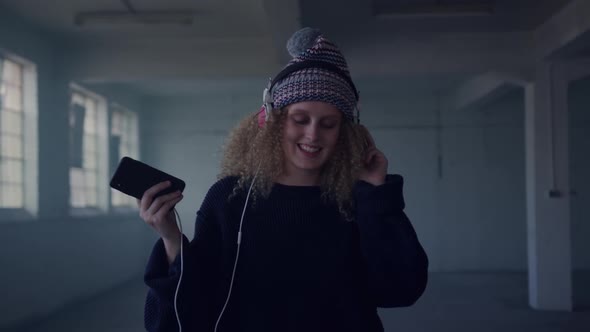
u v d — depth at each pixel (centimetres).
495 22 486
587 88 794
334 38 521
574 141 797
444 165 811
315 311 93
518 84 541
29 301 479
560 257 529
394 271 96
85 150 633
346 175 99
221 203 99
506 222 803
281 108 96
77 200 607
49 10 449
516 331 457
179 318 90
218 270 98
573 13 434
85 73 541
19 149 482
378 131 818
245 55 540
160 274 92
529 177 542
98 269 641
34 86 493
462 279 733
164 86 746
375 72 525
